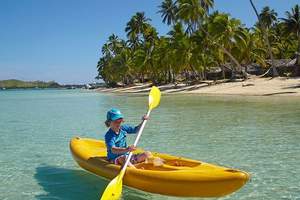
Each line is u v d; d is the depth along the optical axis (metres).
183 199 6.11
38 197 6.41
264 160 8.77
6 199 6.33
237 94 35.28
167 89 51.75
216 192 5.48
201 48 49.53
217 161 8.80
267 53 56.22
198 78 60.31
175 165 6.55
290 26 53.97
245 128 13.71
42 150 10.46
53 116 21.28
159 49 61.44
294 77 42.00
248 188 6.68
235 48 48.00
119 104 30.94
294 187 6.71
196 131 13.37
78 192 6.61
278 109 20.02
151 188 5.88
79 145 8.07
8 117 21.03
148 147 10.69
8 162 9.01
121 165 6.53
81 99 43.94
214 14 49.38
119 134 6.79
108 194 5.73
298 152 9.53
